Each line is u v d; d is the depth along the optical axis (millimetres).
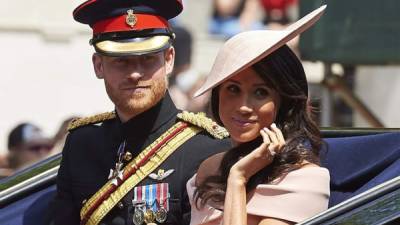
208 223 12289
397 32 20781
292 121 12016
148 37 13703
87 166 13961
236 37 12055
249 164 11820
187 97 29266
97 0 13734
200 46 34750
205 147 13531
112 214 13664
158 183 13531
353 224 11086
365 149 12930
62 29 36562
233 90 12031
